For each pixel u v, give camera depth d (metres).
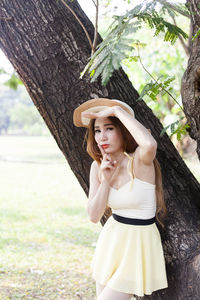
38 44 2.51
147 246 2.24
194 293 2.25
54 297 4.11
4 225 7.46
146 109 2.71
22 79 2.60
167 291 2.42
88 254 5.70
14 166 19.58
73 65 2.52
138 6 1.89
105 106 2.35
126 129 2.31
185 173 2.69
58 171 17.53
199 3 2.20
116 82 2.60
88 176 2.69
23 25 2.50
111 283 2.24
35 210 9.00
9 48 2.55
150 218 2.27
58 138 2.66
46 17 2.50
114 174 2.32
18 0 2.49
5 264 5.16
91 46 2.40
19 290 4.27
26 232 6.94
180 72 8.59
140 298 2.58
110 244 2.33
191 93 2.31
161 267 2.28
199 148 2.49
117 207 2.30
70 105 2.55
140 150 2.17
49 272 4.91
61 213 8.66
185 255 2.36
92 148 2.46
